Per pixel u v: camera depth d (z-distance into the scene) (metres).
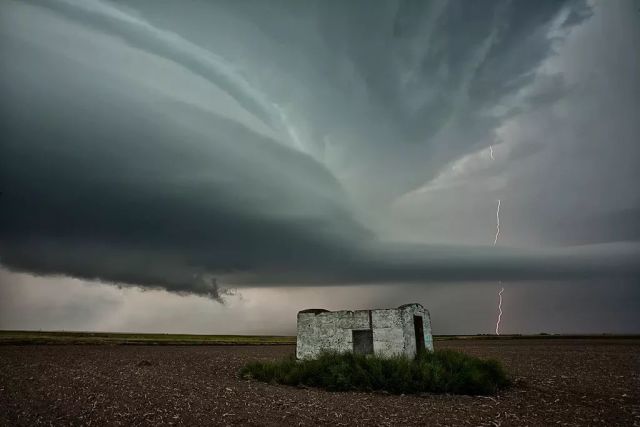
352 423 12.56
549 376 24.22
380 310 23.70
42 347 49.38
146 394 16.91
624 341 81.56
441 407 15.15
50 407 14.12
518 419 13.22
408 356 22.91
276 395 17.59
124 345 63.25
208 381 21.89
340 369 20.38
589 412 14.36
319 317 25.59
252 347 68.00
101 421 12.29
